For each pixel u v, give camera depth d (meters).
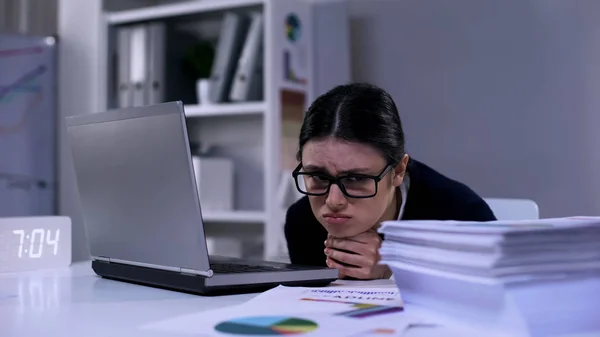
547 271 0.63
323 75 2.74
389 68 2.72
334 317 0.73
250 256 2.79
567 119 2.40
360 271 1.16
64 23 3.16
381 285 1.03
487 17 2.53
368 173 1.13
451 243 0.68
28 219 1.32
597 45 2.35
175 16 2.82
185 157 0.87
